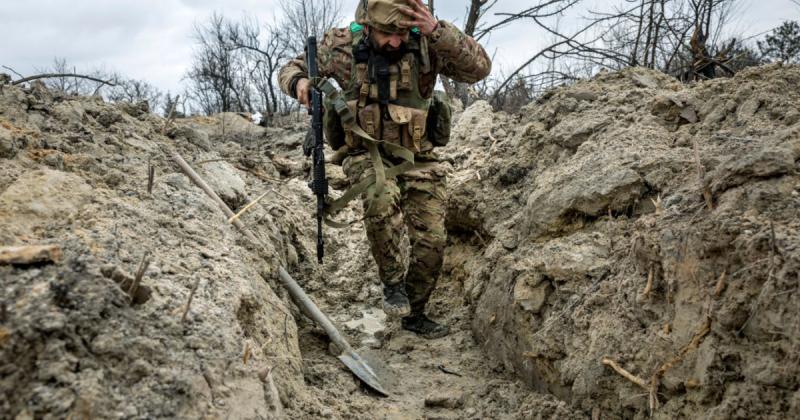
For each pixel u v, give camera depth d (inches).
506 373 138.0
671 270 97.5
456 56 140.5
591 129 157.4
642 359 99.3
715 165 114.3
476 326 153.6
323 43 148.0
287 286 143.9
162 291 89.7
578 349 111.9
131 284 85.1
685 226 98.6
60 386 68.0
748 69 141.1
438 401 124.8
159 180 135.4
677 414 92.4
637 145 138.6
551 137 167.0
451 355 150.0
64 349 70.7
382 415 119.7
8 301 71.7
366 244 205.8
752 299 84.0
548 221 137.9
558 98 181.3
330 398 118.6
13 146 110.6
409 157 139.6
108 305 78.5
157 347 78.8
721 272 90.3
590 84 183.9
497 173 178.1
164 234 111.4
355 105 141.3
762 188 91.6
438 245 151.4
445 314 172.9
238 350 89.7
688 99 144.9
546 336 119.2
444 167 156.5
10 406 65.1
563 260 123.6
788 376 77.9
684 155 125.3
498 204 168.7
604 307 111.5
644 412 98.5
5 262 77.0
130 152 144.9
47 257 80.0
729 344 86.0
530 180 167.3
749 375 82.3
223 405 79.4
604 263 119.3
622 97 166.1
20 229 91.0
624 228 125.3
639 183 126.3
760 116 126.6
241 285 107.7
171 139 176.9
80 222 100.0
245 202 173.8
